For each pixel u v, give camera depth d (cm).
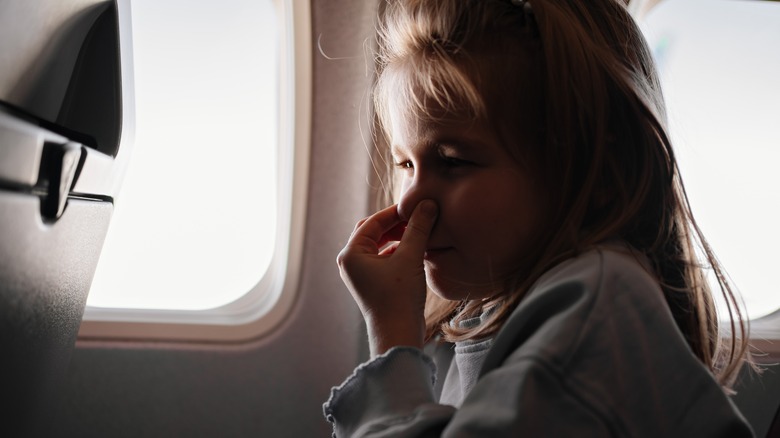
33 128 66
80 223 84
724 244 209
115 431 218
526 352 71
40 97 78
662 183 95
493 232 91
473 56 92
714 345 105
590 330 71
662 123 108
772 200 210
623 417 68
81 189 85
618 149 94
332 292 214
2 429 70
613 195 92
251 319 217
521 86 92
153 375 217
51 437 102
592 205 92
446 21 95
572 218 88
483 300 111
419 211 93
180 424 219
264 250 214
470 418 68
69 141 78
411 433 75
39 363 78
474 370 103
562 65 92
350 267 98
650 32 195
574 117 91
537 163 92
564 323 72
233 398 218
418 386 83
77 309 92
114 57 96
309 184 204
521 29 95
